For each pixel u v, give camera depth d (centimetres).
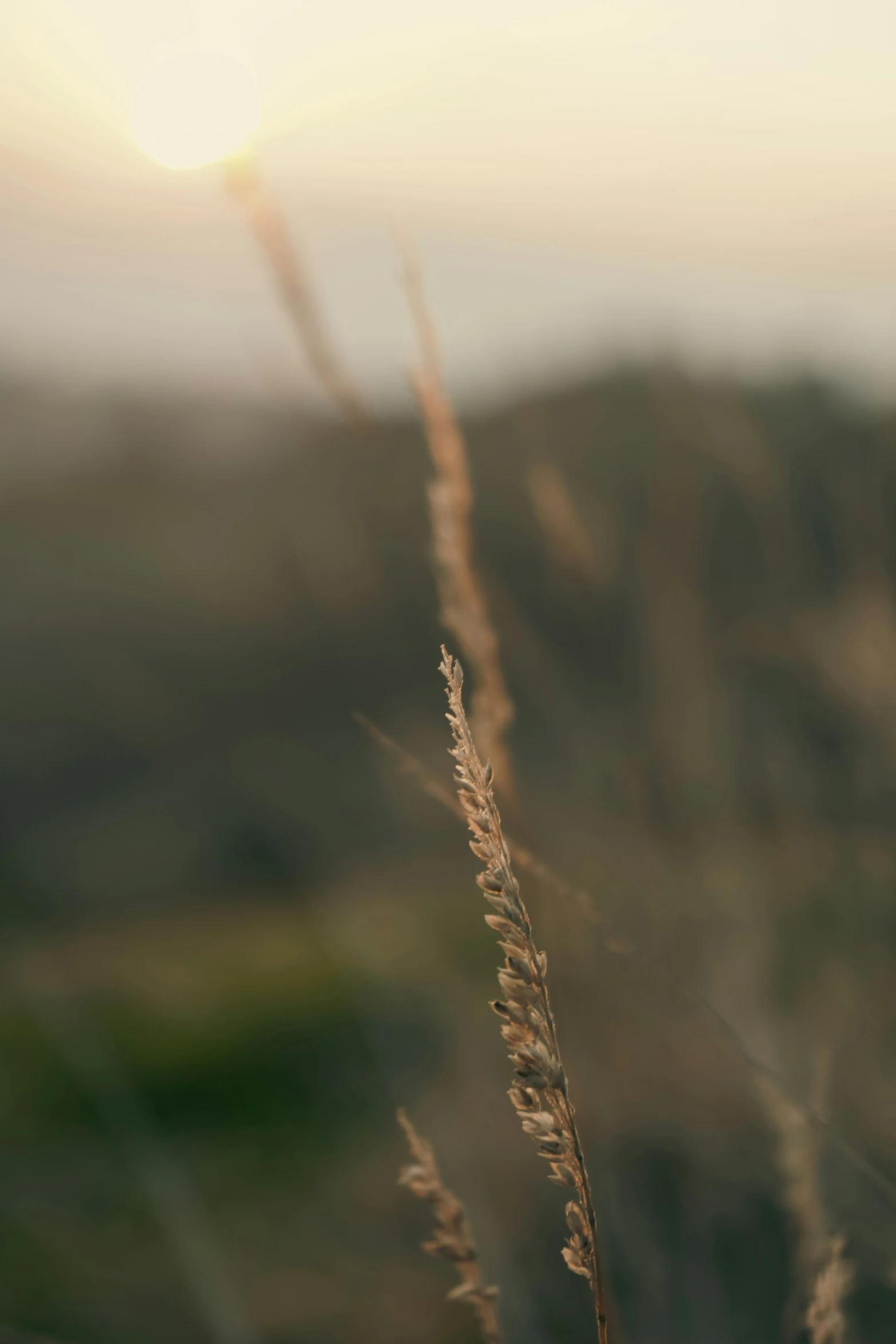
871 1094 82
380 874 168
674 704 126
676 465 133
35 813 235
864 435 130
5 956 194
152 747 193
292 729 179
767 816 124
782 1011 96
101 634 227
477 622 56
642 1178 89
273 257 69
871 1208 71
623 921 104
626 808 120
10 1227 120
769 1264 79
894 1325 67
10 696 233
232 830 205
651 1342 76
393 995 143
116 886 225
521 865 51
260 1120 144
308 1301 97
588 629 125
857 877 112
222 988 190
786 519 127
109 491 263
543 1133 39
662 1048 89
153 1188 119
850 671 117
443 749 131
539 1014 39
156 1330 96
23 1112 153
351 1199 119
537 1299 84
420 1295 97
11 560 259
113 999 187
